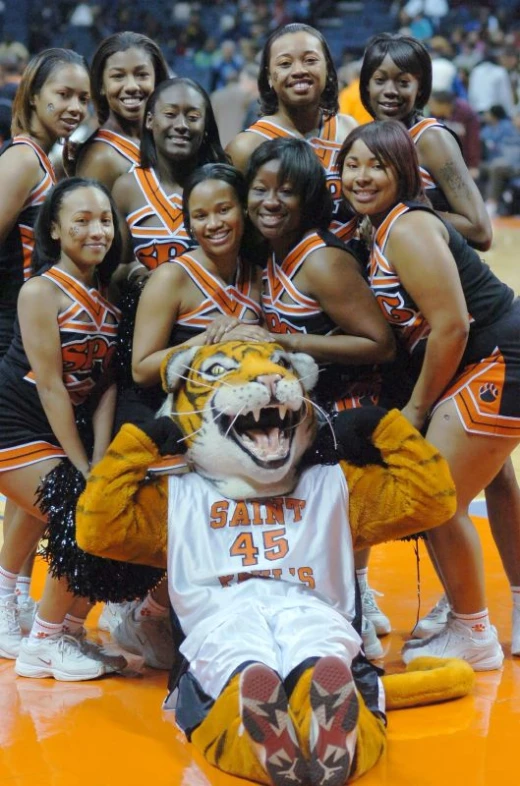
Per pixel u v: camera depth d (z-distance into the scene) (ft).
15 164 11.69
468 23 59.82
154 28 62.85
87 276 10.93
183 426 9.98
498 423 10.60
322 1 65.10
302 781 8.68
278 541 9.90
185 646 9.68
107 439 10.99
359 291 10.62
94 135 12.64
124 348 11.25
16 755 9.20
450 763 9.10
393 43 12.45
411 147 10.43
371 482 10.12
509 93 49.70
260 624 9.39
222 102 42.24
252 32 60.85
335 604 9.93
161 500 10.03
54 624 10.90
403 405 11.34
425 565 14.24
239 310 11.01
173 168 11.93
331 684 8.61
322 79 11.94
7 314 12.15
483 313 10.67
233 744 8.84
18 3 64.23
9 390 11.13
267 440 9.74
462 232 11.90
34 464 11.01
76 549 10.41
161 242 11.74
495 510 11.56
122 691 10.62
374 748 9.04
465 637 11.00
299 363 10.18
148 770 8.98
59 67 11.96
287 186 10.53
